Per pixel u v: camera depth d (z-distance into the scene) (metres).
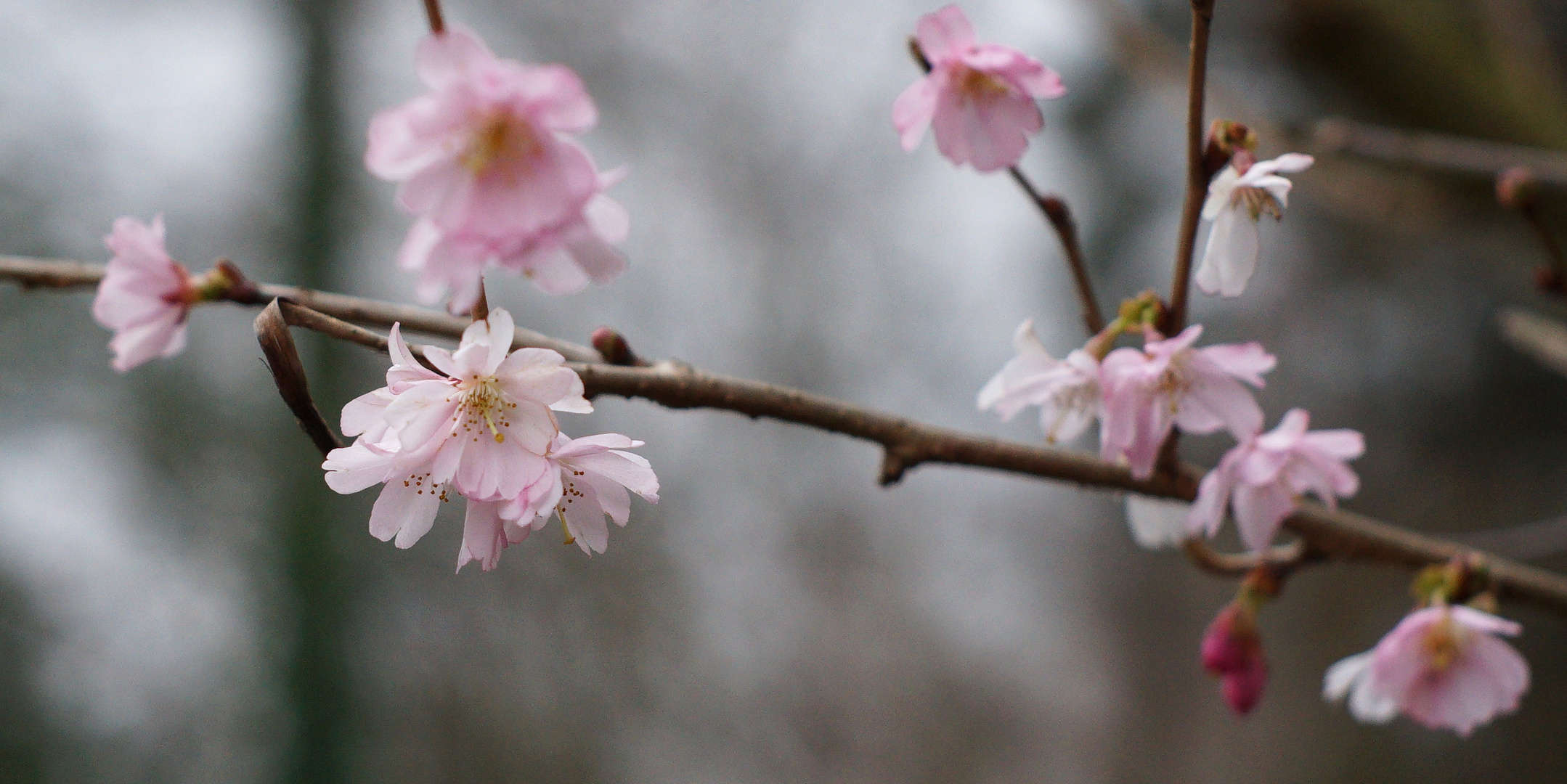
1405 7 1.51
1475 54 1.50
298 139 3.12
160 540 2.90
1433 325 3.04
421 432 1.03
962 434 1.08
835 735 3.76
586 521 1.04
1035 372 1.07
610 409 3.20
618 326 3.29
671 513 3.46
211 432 2.98
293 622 2.89
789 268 3.73
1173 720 4.32
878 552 3.96
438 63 0.99
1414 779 3.24
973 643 4.48
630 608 3.36
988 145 1.06
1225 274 1.05
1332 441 1.07
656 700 3.37
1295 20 1.62
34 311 2.82
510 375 1.03
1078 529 4.58
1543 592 1.11
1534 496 3.03
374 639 3.06
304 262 3.07
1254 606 1.11
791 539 3.81
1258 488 1.08
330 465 1.02
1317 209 2.93
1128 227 3.47
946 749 4.09
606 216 1.01
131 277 1.06
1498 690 1.09
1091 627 4.64
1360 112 1.62
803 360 3.69
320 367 3.04
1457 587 1.10
